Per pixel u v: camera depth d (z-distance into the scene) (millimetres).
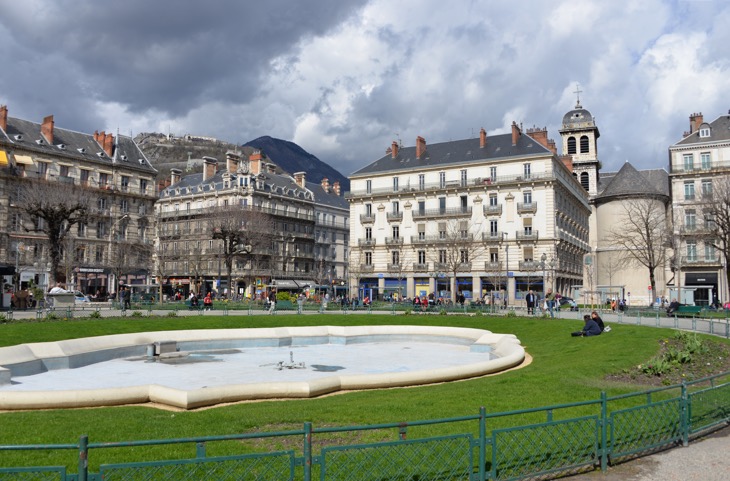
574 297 57594
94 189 65938
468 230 65938
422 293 67750
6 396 11203
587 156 93188
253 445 8359
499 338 23266
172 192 88000
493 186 64625
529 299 40219
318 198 94562
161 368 19031
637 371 15172
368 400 11719
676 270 60000
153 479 6871
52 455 7816
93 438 8680
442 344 27453
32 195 50781
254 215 68938
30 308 40438
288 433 6000
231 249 64688
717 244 60781
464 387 13141
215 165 89250
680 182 64625
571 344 23031
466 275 65250
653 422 9031
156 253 75062
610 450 8305
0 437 8680
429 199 68938
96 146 70188
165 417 10273
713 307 48594
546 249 61844
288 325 34094
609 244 70812
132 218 71062
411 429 9227
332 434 8961
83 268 63406
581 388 12656
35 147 61875
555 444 8141
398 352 24000
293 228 86062
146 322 31234
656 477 7859
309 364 20125
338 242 97000
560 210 65375
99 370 18562
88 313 36500
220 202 80375
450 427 9328
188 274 77625
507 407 10820
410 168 70438
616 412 8430
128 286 66562
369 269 71000
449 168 68062
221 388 11914
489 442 7293
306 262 87875
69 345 19703
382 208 71750
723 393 10570
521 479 7469
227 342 25359
